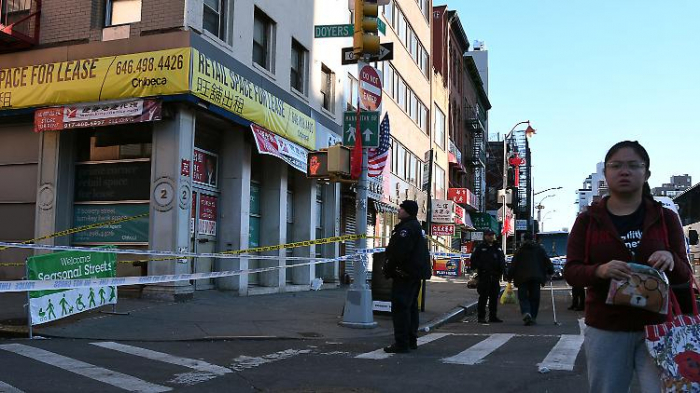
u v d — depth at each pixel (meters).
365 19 10.62
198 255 10.76
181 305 11.48
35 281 7.81
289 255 17.94
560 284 29.84
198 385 6.10
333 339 9.39
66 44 12.77
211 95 12.23
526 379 6.52
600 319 3.38
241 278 14.06
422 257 8.29
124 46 12.24
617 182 3.39
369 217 24.44
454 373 6.82
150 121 12.15
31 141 13.34
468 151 51.16
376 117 10.76
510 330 11.20
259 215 16.30
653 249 3.30
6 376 6.11
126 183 12.83
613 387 3.32
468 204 41.59
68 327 9.02
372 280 12.45
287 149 15.26
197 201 13.38
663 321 3.27
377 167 17.03
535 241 12.51
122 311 10.48
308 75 17.77
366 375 6.69
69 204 13.06
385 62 25.69
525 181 71.06
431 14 35.41
